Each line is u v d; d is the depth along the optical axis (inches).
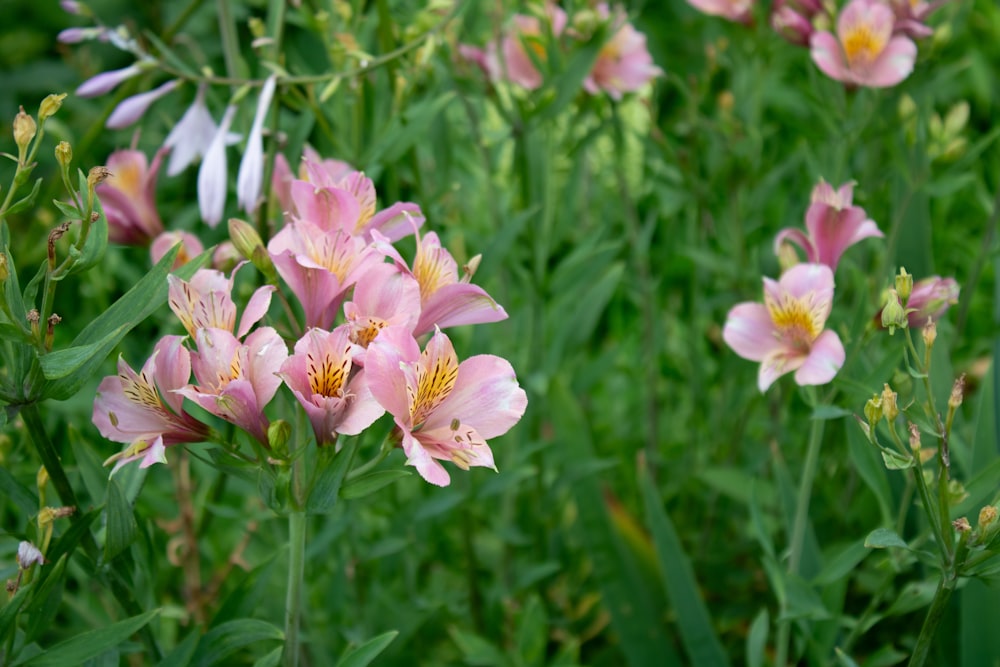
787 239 33.8
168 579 38.9
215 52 52.6
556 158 43.4
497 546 43.9
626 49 40.5
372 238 29.5
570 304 43.5
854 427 33.4
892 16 36.4
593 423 47.8
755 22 41.0
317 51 48.8
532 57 38.3
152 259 33.5
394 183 38.2
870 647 40.5
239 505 42.3
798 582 34.0
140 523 31.7
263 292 28.7
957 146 37.3
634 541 40.1
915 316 32.4
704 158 44.1
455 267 29.5
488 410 28.6
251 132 33.5
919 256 40.8
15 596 28.2
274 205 34.7
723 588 42.8
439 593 42.0
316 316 29.4
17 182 28.0
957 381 29.4
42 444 29.1
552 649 43.0
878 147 39.9
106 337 27.8
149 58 34.8
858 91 37.9
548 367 40.8
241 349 28.1
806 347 32.3
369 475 28.8
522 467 39.8
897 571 33.8
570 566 43.8
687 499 44.7
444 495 38.2
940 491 29.8
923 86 39.4
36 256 39.2
